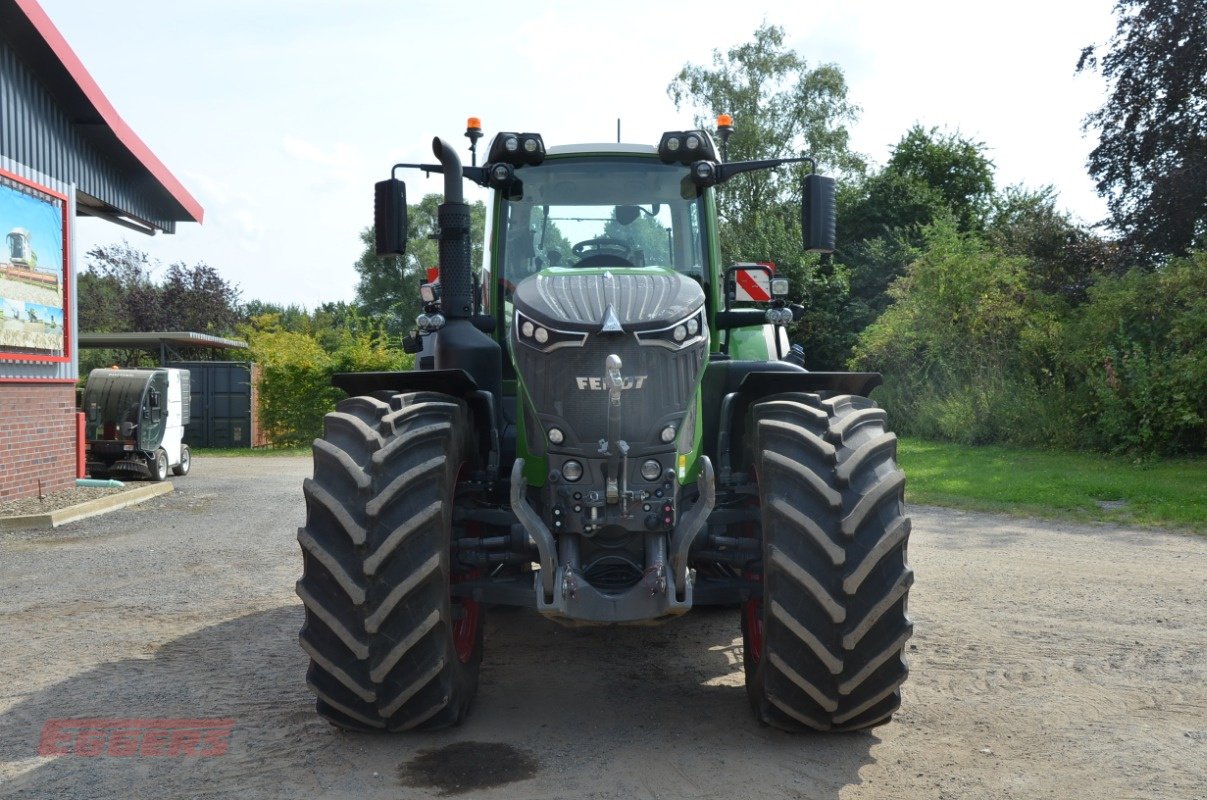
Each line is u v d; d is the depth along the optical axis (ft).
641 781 11.43
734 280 17.61
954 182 145.18
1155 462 45.98
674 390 12.80
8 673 16.14
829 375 13.69
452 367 14.94
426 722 12.82
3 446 38.01
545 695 14.83
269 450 76.33
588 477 12.67
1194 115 69.31
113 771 11.87
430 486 12.32
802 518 11.68
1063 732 13.00
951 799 10.90
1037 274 65.21
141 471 51.85
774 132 131.23
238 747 12.62
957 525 31.48
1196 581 22.71
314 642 12.23
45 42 37.83
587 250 16.48
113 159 47.39
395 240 15.29
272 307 188.65
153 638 18.43
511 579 13.61
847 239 127.95
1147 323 52.03
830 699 11.93
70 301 43.06
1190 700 14.32
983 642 17.49
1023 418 55.57
